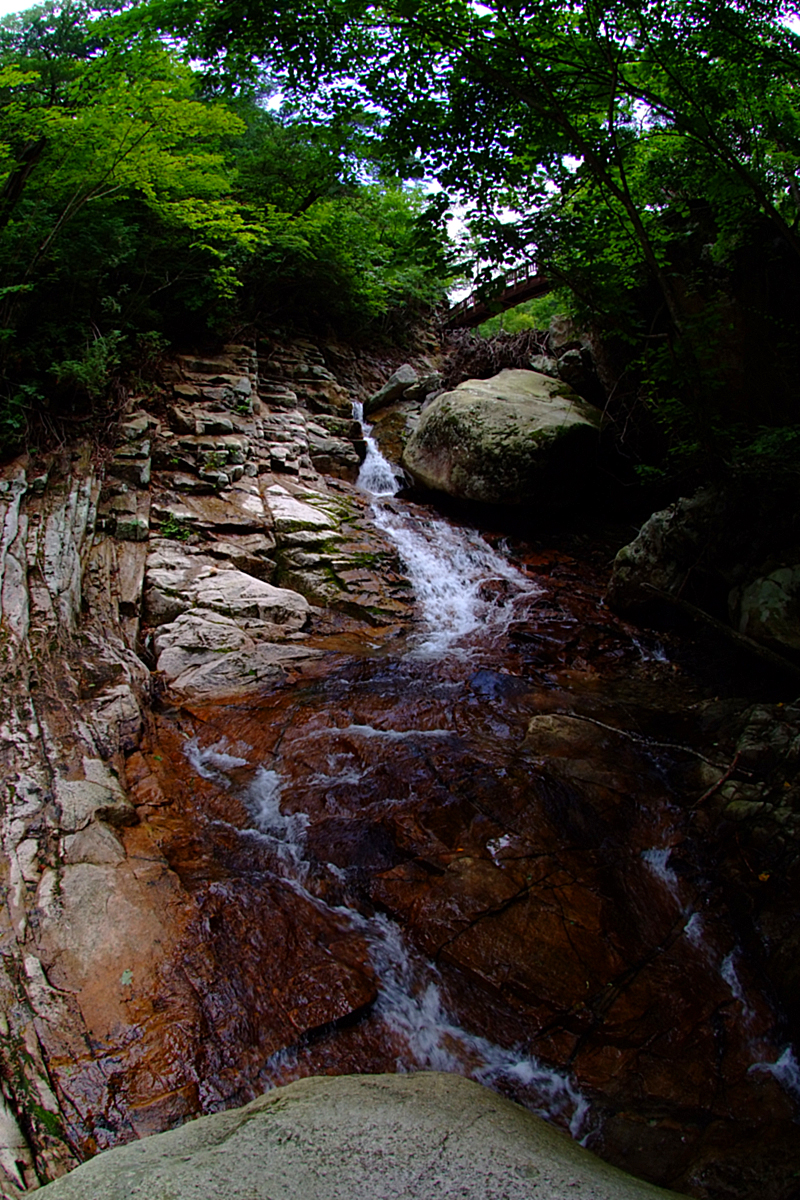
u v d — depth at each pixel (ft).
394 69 17.26
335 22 16.25
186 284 39.91
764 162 22.71
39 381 29.50
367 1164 5.87
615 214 22.17
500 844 15.23
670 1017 12.11
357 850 15.16
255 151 44.24
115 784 16.28
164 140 29.12
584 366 41.68
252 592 26.58
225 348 42.45
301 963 12.41
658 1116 10.67
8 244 28.19
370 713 20.79
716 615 27.20
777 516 24.12
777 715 19.10
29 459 27.22
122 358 34.17
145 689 21.04
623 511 41.06
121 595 24.48
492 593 31.81
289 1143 6.29
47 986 10.94
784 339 27.48
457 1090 8.08
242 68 18.26
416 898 13.89
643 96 18.54
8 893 12.44
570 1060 11.37
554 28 17.79
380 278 51.52
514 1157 6.18
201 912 13.11
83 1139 8.88
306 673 23.48
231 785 17.62
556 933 13.26
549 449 35.88
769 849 15.08
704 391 22.84
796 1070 11.66
